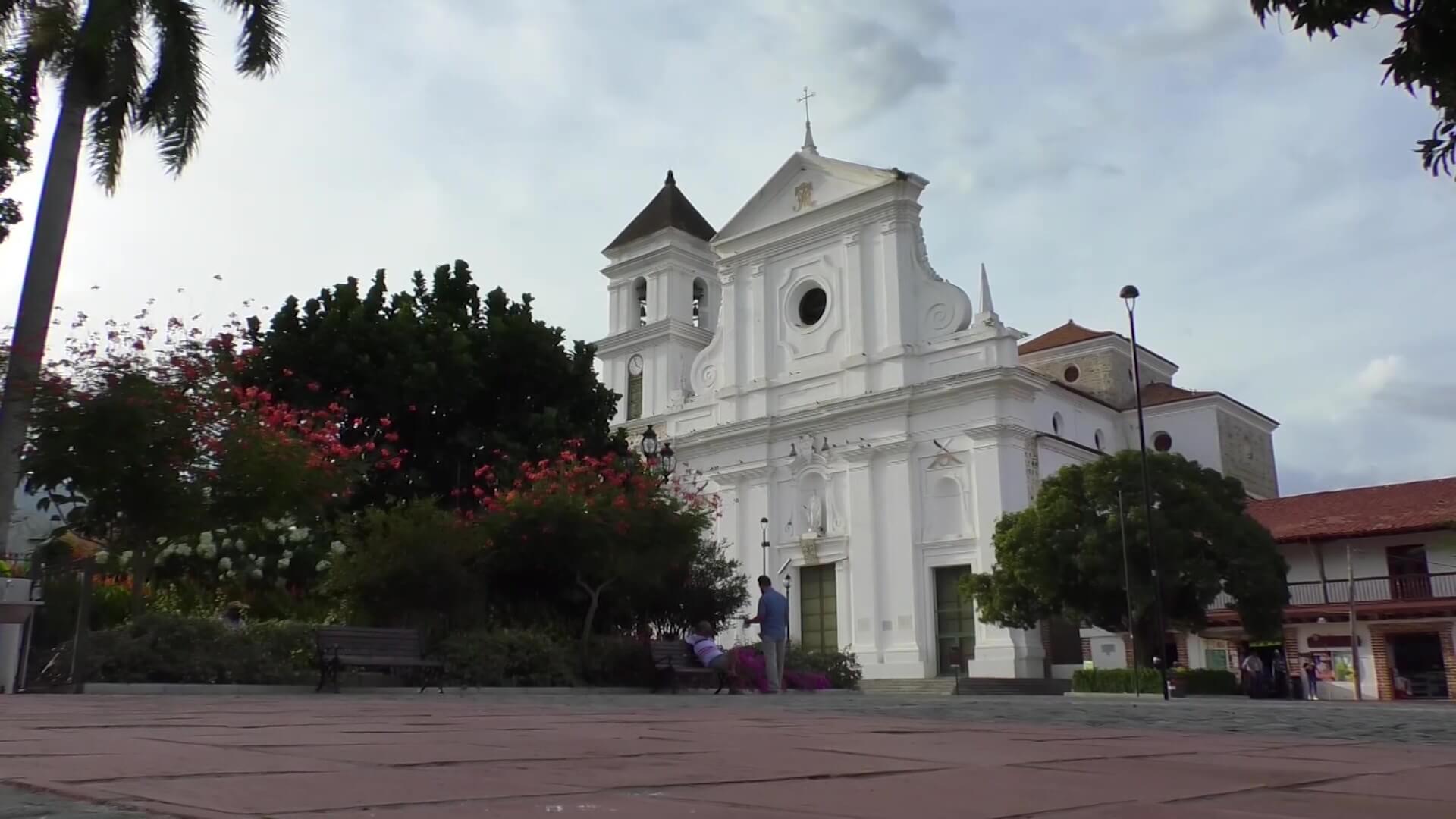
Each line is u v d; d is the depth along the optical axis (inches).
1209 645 1480.1
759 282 1871.3
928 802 138.9
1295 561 1504.7
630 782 153.9
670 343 2011.6
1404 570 1414.9
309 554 869.2
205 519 675.4
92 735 226.2
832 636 1660.9
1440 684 1320.1
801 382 1782.7
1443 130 212.4
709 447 1844.2
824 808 131.7
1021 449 1579.7
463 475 1113.4
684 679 831.1
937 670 1556.3
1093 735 292.7
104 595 757.9
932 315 1686.8
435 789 141.3
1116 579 1205.1
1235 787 166.2
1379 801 151.8
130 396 649.6
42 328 759.1
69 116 816.3
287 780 146.9
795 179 1857.8
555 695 689.0
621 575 847.1
